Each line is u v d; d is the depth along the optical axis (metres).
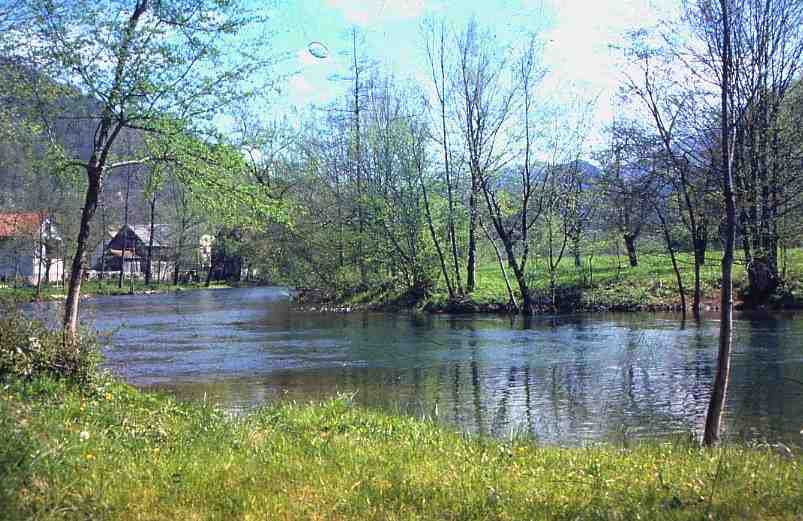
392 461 7.74
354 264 44.31
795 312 30.20
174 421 10.15
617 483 6.77
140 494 6.16
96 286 63.53
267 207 16.28
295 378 18.69
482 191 37.34
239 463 7.41
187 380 18.45
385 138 40.34
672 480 6.81
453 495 6.23
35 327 11.71
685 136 25.95
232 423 10.28
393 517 5.69
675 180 28.62
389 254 42.00
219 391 16.83
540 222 38.84
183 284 74.56
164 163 15.78
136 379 18.64
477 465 7.61
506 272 44.25
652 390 16.30
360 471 7.11
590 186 37.34
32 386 10.52
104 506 5.80
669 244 33.56
